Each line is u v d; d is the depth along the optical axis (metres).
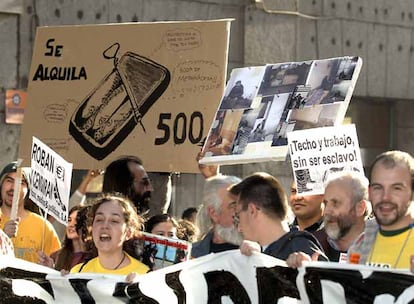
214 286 5.62
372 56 15.20
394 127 15.67
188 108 8.23
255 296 5.51
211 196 7.02
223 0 13.88
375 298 5.12
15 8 12.37
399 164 5.22
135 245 6.63
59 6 12.70
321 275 5.22
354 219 6.30
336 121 6.88
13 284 6.04
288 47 14.34
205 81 8.20
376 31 15.23
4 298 6.05
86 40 8.79
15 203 7.45
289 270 5.40
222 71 8.15
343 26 14.91
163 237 6.63
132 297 5.79
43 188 7.07
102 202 6.29
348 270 5.16
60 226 10.95
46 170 7.04
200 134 8.16
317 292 5.25
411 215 5.32
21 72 12.48
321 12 14.72
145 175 8.03
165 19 13.41
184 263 5.68
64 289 5.94
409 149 15.77
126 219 6.25
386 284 5.08
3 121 12.36
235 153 7.36
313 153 6.63
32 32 12.54
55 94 8.85
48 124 8.85
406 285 5.05
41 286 6.00
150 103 8.41
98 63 8.71
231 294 5.57
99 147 8.61
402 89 15.52
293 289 5.39
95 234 6.23
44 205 7.07
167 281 5.71
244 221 5.91
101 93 8.66
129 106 8.52
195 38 8.28
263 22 14.10
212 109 8.12
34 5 12.55
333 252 6.48
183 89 8.28
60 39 8.91
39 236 8.27
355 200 6.28
